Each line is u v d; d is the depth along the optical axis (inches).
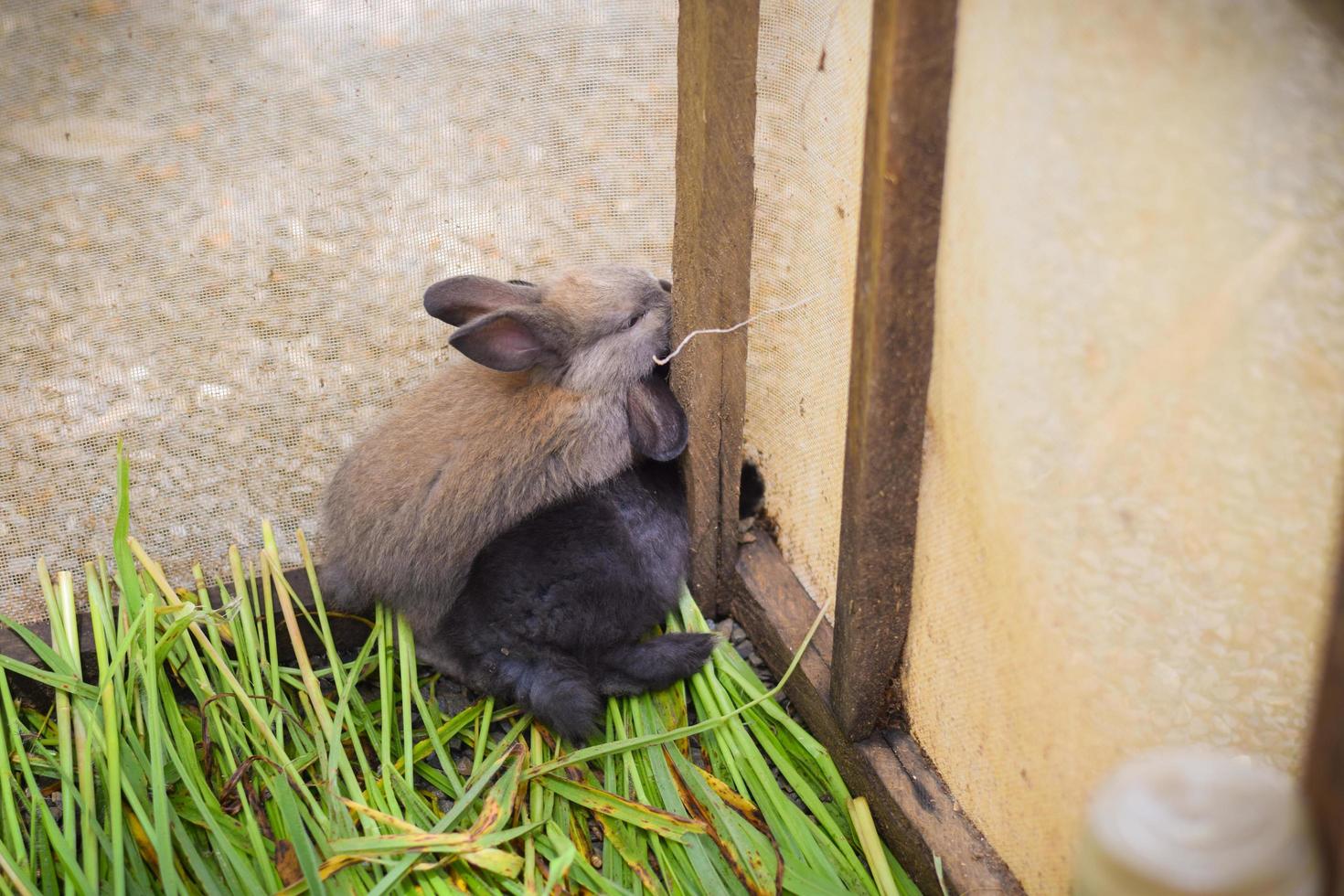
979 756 34.0
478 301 38.9
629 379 39.0
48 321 39.5
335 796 35.4
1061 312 29.7
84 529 39.9
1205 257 27.8
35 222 39.1
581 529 38.2
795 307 36.9
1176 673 29.5
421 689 39.2
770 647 39.1
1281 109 26.8
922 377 32.8
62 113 38.9
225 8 39.6
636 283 39.7
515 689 37.6
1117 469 29.4
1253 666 28.6
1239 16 26.9
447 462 38.3
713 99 34.9
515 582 37.8
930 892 34.8
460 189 41.8
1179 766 29.0
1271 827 27.8
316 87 40.5
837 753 37.1
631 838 35.8
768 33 35.4
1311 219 26.8
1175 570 29.1
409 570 38.0
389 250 41.5
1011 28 29.5
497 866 34.5
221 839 34.4
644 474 39.5
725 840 35.4
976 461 32.0
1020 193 29.9
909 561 34.6
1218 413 28.1
